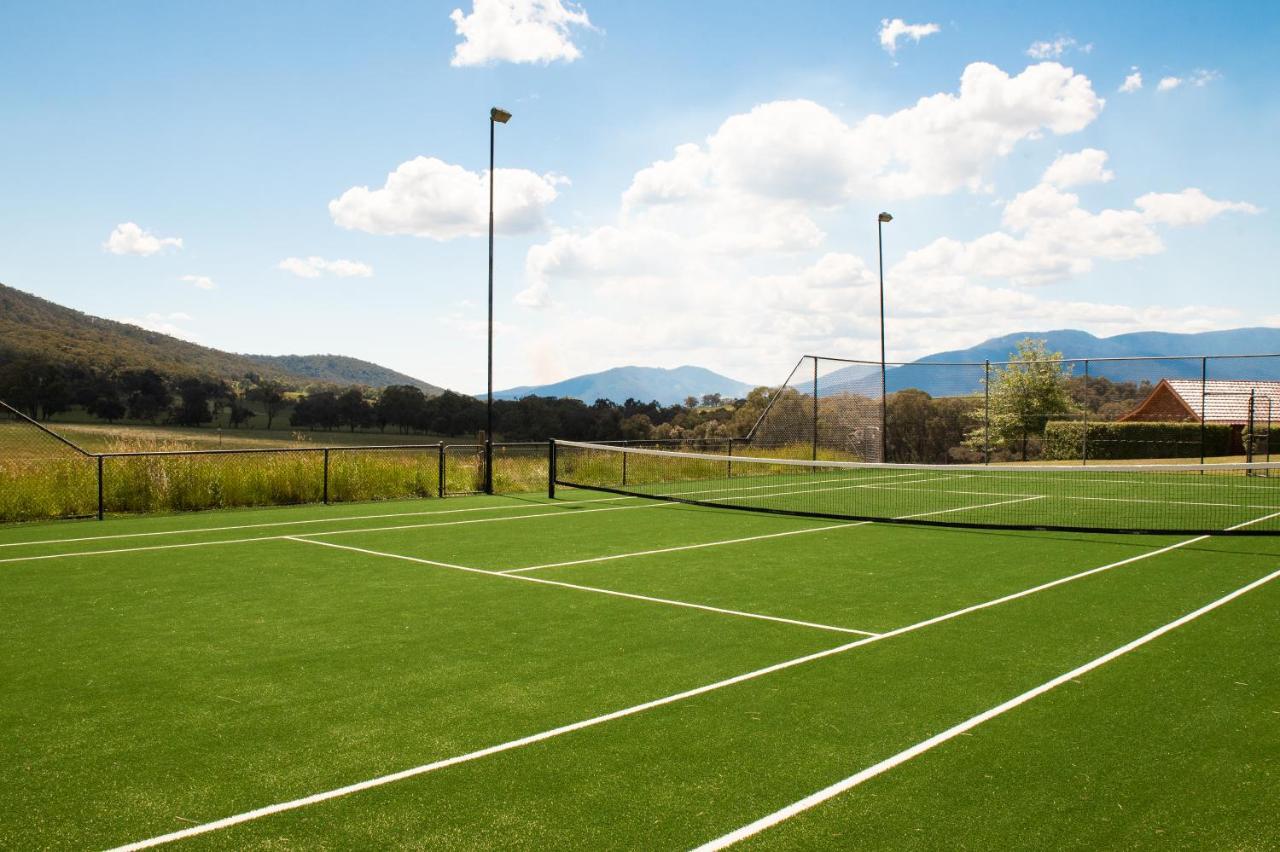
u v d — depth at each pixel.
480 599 9.92
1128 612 9.31
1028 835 4.34
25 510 16.69
